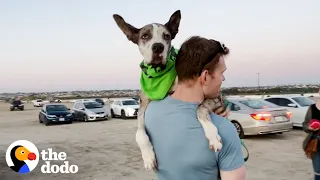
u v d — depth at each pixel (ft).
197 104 5.78
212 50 5.65
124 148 36.37
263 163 26.04
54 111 71.51
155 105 6.28
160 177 6.00
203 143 5.38
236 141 5.49
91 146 38.47
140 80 7.31
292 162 26.14
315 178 13.66
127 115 76.84
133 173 24.56
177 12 9.60
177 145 5.55
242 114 37.81
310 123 13.25
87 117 74.54
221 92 6.59
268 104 39.86
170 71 6.87
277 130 36.47
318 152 13.39
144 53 8.37
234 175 5.34
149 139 6.16
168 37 9.11
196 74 5.71
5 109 179.11
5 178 24.40
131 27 9.58
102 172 25.22
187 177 5.49
